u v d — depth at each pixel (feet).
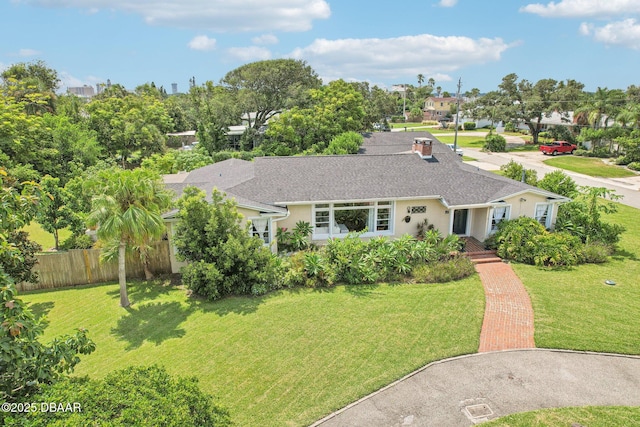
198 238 54.24
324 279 58.18
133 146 158.71
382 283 59.36
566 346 42.75
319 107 165.48
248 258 55.52
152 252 61.93
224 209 56.13
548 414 32.89
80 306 53.57
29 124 108.17
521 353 41.78
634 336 44.60
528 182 95.66
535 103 231.09
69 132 120.37
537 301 53.26
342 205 72.08
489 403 34.40
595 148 193.36
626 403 34.30
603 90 212.23
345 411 33.45
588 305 52.13
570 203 78.79
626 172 154.51
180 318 49.62
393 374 38.14
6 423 19.61
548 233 70.18
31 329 21.36
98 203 48.65
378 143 148.36
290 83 203.21
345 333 45.39
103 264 61.00
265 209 64.34
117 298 55.72
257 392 35.70
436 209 75.20
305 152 151.33
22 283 58.90
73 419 19.75
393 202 73.20
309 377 37.76
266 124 207.62
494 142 214.28
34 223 92.27
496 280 60.34
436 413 33.19
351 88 169.37
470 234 77.46
